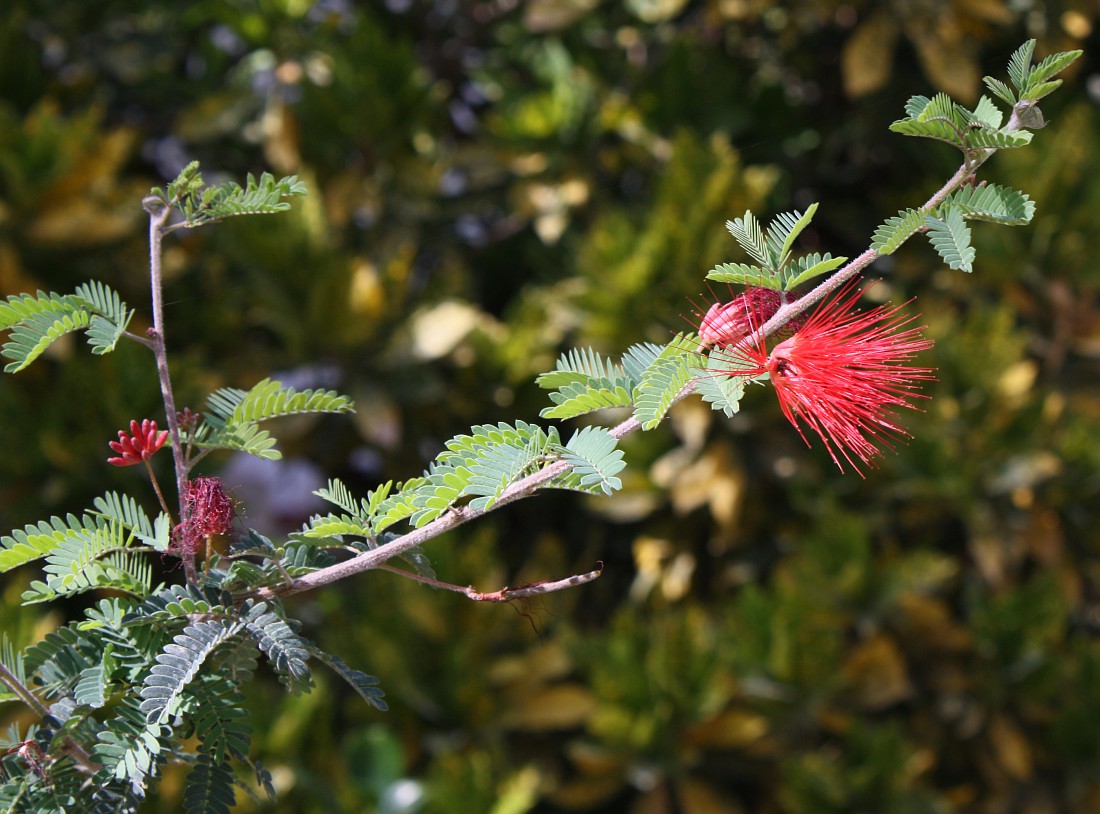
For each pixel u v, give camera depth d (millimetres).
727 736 4387
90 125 4305
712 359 1267
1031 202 1166
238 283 4805
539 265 4969
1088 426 4441
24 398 4172
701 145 4527
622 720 4246
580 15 4742
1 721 3242
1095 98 4887
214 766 1270
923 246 4777
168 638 1302
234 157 5047
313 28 5016
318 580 1324
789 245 1282
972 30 4699
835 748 4656
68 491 4121
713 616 4746
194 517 1363
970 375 4430
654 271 4324
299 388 4543
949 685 4559
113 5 4918
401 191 4809
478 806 3834
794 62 5059
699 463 4496
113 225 4328
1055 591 4391
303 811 3789
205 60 5043
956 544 4840
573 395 1248
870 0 4637
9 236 4289
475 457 1204
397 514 1316
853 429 1286
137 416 4094
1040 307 4711
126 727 1228
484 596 1290
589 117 4793
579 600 4871
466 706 4316
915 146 4832
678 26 5109
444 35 5434
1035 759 4594
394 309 4527
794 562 4469
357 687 1274
